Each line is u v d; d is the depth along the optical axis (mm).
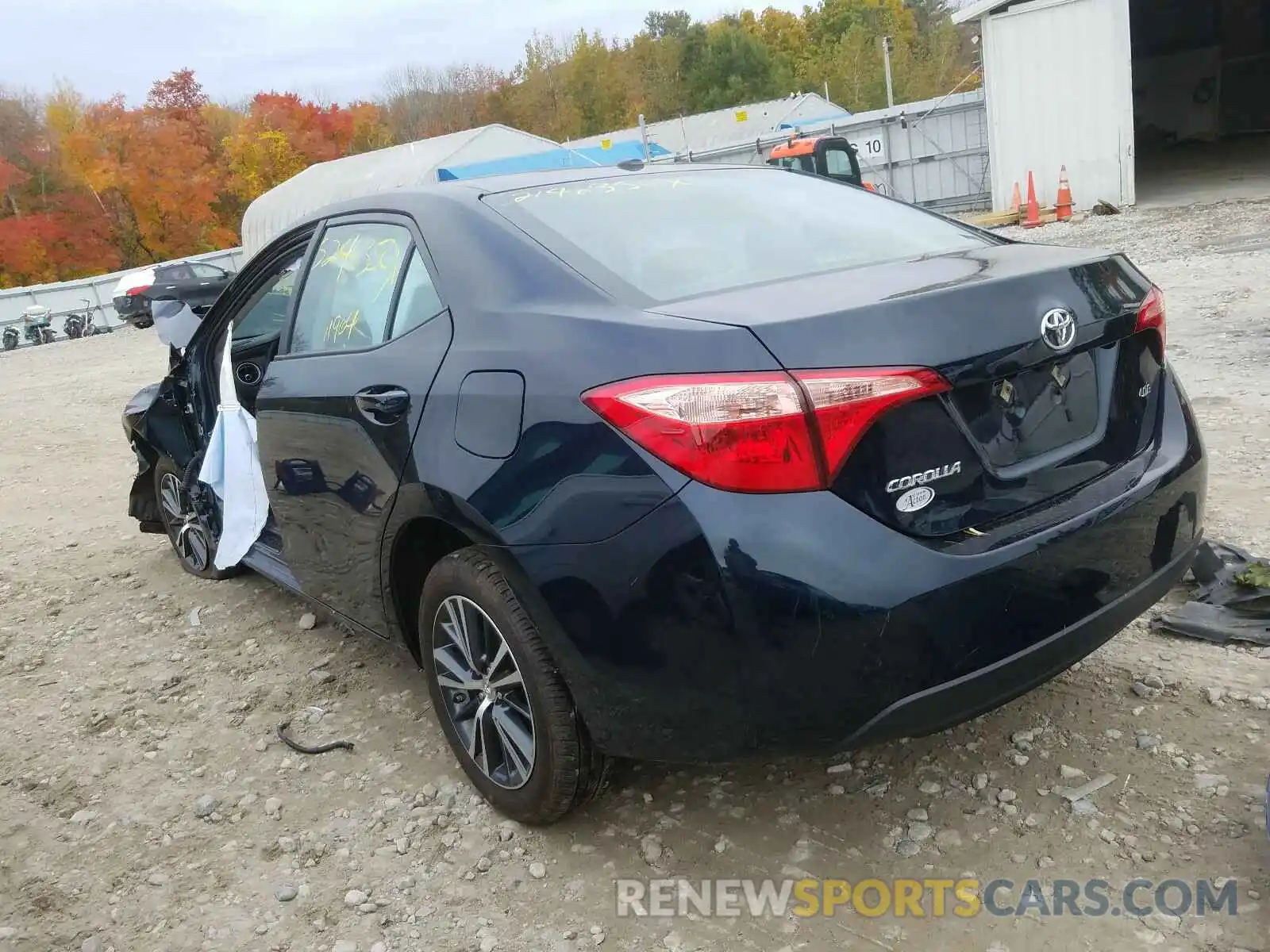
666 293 2484
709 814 2756
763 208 3074
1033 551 2178
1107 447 2479
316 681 3900
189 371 4715
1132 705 2959
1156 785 2605
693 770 2953
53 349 26812
